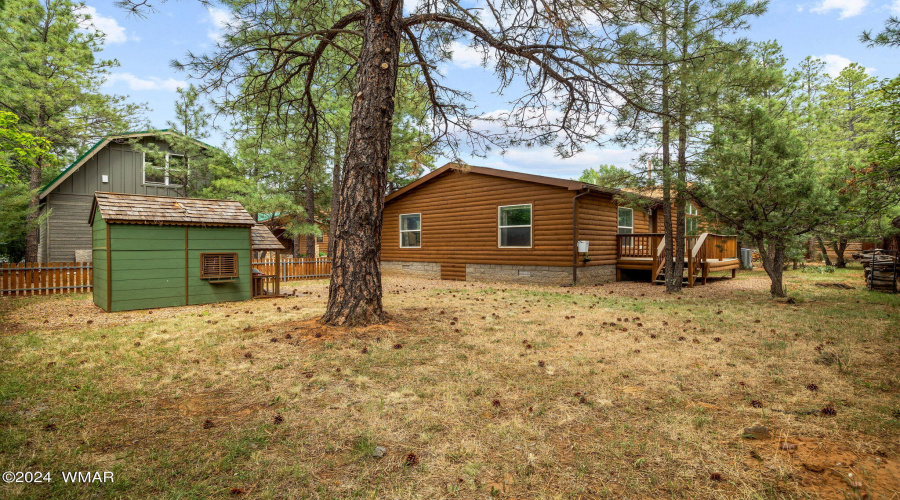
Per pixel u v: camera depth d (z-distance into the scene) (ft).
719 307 28.02
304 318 24.09
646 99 24.72
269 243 35.22
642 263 48.14
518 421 10.14
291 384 12.91
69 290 39.32
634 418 10.40
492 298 33.09
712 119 29.35
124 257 27.63
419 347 17.11
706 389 12.44
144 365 14.84
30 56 51.21
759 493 7.16
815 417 10.34
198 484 7.59
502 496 7.19
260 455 8.63
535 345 17.60
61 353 16.47
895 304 28.53
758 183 28.89
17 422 10.21
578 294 35.73
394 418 10.43
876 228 30.63
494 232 49.24
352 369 14.26
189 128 58.23
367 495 7.24
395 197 59.47
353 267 20.31
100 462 8.39
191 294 30.40
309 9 25.53
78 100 56.49
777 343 17.78
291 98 33.50
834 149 62.23
